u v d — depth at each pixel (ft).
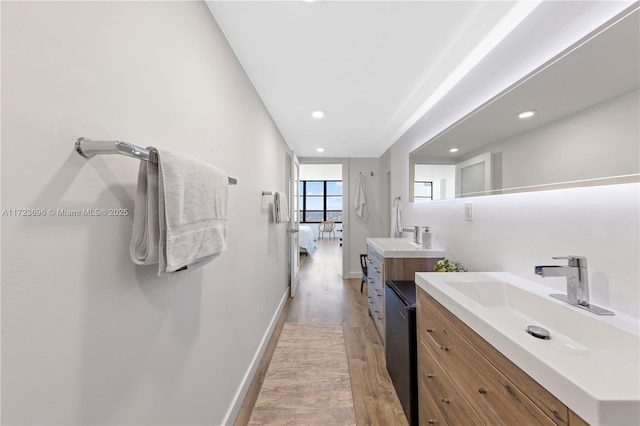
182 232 2.41
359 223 14.65
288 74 5.57
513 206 4.31
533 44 3.81
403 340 4.97
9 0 1.41
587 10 3.06
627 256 2.71
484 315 2.66
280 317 9.43
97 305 1.96
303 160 14.57
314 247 23.43
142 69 2.44
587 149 3.01
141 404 2.43
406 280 6.85
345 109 7.47
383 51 4.79
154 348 2.62
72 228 1.76
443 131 6.33
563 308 3.04
